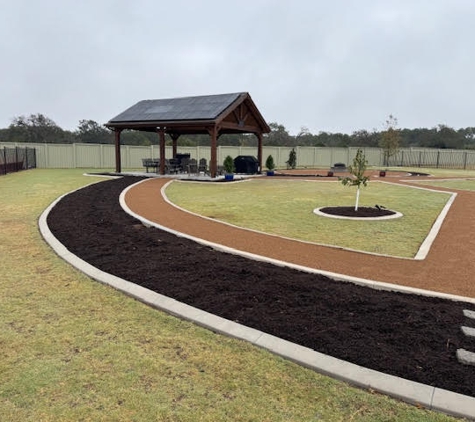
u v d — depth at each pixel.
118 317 3.37
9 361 2.65
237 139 45.12
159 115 18.44
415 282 4.35
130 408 2.18
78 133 45.06
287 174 22.03
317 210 9.12
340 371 2.51
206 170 19.89
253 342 2.90
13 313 3.43
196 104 18.64
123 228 6.83
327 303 3.64
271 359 2.70
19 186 14.01
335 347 2.83
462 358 2.65
